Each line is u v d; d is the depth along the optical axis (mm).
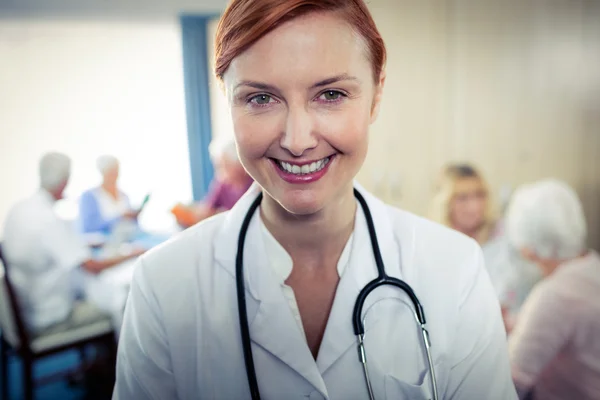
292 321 662
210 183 3822
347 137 544
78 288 2158
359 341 649
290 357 651
